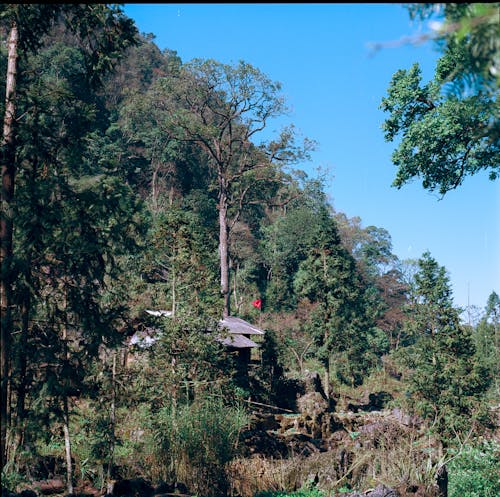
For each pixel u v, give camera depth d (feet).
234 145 194.90
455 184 66.13
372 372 174.60
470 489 53.31
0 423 32.42
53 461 44.42
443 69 57.36
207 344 68.23
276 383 115.85
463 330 88.84
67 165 37.99
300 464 55.06
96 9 37.55
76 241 35.70
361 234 322.14
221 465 50.01
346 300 163.02
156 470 47.91
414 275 93.45
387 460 52.49
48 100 37.11
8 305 33.88
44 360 36.65
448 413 81.10
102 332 38.37
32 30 37.65
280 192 256.52
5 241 34.14
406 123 68.90
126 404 49.06
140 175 262.06
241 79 158.61
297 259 247.70
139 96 174.70
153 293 67.51
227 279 160.45
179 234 69.77
